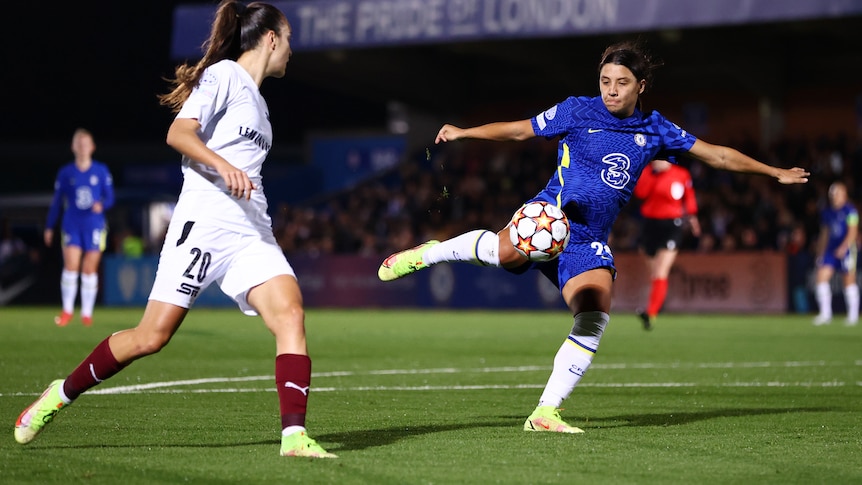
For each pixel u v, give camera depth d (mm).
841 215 65812
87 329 53875
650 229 55344
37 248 106062
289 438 16391
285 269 16703
